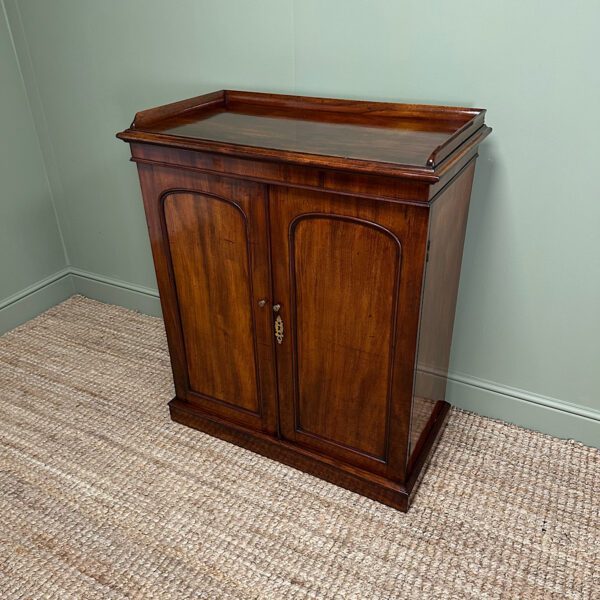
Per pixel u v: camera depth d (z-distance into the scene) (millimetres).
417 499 1524
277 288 1386
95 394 1967
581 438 1690
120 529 1470
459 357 1795
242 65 1714
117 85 1979
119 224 2287
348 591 1303
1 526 1482
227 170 1279
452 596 1283
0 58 2076
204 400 1741
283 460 1647
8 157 2189
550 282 1553
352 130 1358
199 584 1329
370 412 1429
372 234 1188
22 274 2359
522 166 1456
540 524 1445
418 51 1447
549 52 1313
